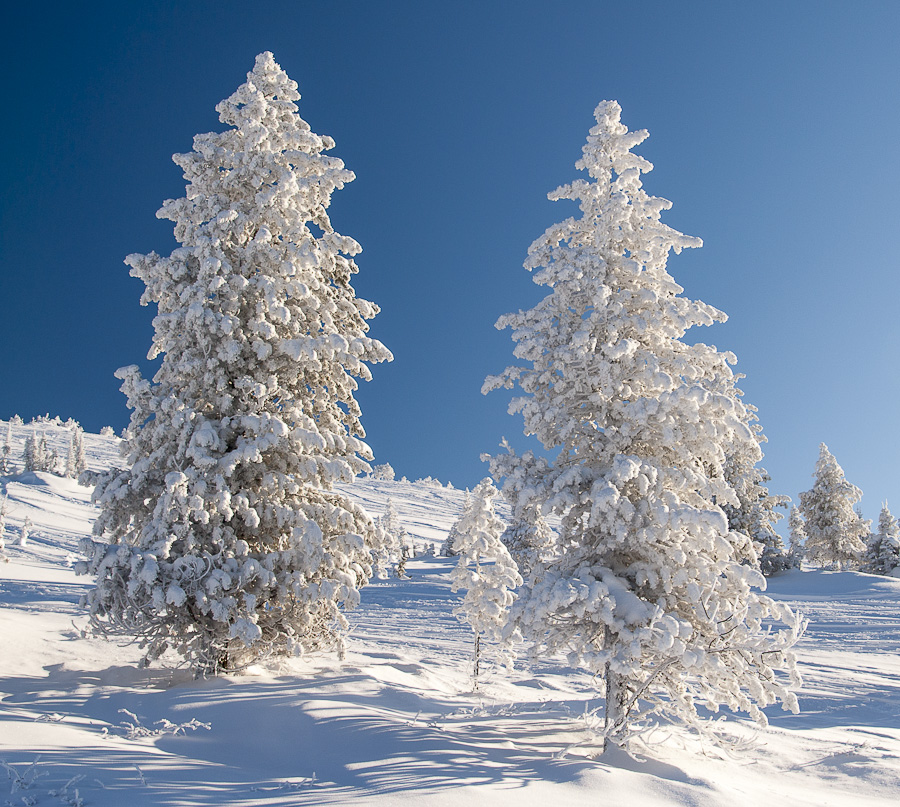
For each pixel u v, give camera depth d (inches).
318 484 492.7
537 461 344.5
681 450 337.4
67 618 740.7
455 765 246.8
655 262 372.5
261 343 473.4
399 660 588.1
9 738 234.7
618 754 287.1
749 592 312.3
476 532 605.3
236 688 386.0
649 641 281.4
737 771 290.2
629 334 356.8
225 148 527.8
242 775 227.0
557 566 345.7
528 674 616.7
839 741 344.8
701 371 352.2
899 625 868.6
